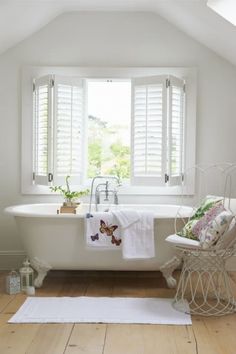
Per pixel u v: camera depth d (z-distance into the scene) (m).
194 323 3.36
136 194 5.07
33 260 4.30
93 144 5.80
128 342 3.01
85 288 4.27
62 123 4.91
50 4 4.57
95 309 3.63
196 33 4.85
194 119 5.06
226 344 2.98
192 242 3.61
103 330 3.21
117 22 5.09
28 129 5.05
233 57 4.86
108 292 4.14
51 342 3.01
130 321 3.37
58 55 5.08
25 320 3.38
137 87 4.95
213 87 5.09
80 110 5.04
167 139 4.86
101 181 5.18
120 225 4.09
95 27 5.09
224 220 3.47
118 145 5.89
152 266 4.29
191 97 5.06
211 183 5.08
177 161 5.00
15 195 5.10
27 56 5.08
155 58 5.08
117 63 5.09
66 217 4.18
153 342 3.01
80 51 5.08
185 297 3.98
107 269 4.31
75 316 3.47
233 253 3.69
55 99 4.88
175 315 3.50
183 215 4.23
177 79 4.95
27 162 5.07
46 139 4.90
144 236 4.10
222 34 4.42
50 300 3.87
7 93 5.07
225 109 5.09
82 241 4.22
